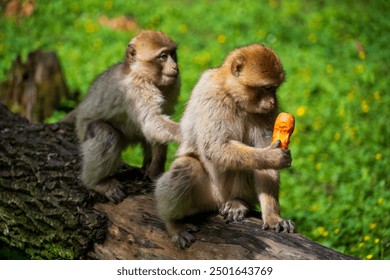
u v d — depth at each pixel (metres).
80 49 16.98
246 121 7.75
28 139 9.94
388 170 12.06
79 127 9.88
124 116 9.58
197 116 7.66
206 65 16.30
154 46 9.54
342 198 11.12
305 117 13.93
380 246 9.62
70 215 8.37
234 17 18.94
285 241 7.08
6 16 18.70
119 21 18.55
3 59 16.36
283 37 18.11
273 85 7.44
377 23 18.97
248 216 7.70
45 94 13.45
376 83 15.70
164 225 7.84
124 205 8.38
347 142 13.09
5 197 9.14
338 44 17.91
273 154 7.16
